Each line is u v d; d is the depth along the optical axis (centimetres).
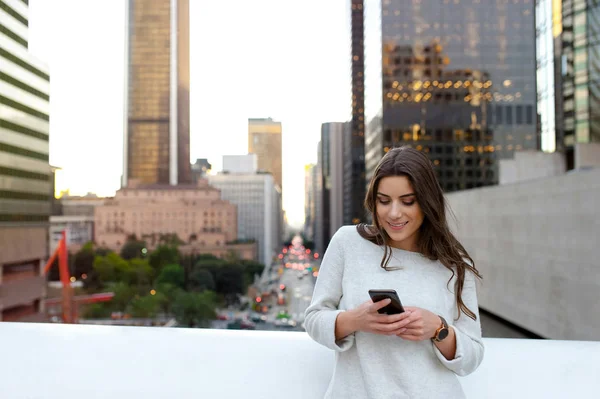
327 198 8975
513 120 5078
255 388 160
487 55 5153
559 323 1298
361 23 7569
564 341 203
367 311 104
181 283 6125
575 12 2448
